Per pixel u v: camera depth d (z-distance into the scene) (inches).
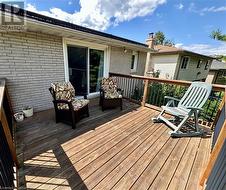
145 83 165.6
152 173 74.3
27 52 129.0
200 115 137.3
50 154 83.9
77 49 172.1
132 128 119.3
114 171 74.3
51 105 157.6
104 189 64.2
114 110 158.2
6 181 50.3
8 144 66.0
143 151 91.1
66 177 69.1
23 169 72.4
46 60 143.3
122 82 212.1
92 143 96.7
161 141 102.7
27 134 103.7
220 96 123.3
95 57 197.3
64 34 141.8
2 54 116.3
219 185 43.1
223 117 81.4
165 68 463.8
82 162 79.2
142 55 327.6
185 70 484.1
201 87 117.8
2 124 62.0
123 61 251.8
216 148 60.2
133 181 69.1
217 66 693.3
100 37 163.8
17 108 132.3
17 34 120.7
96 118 136.0
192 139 106.8
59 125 118.5
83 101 130.6
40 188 63.0
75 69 176.2
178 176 73.0
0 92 72.7
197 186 67.8
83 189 63.7
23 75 130.6
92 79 200.7
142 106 173.3
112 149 91.6
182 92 159.3
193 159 85.6
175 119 132.0
